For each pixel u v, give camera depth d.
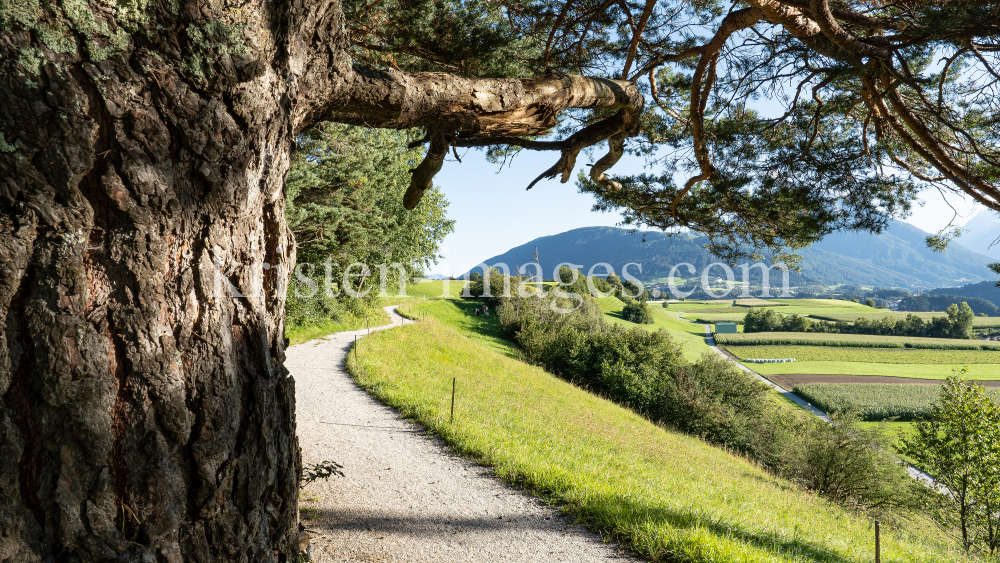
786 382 67.75
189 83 1.84
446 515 5.96
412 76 2.92
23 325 1.69
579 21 6.21
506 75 6.56
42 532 1.72
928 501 17.14
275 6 2.05
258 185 2.25
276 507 2.34
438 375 16.94
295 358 17.77
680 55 5.33
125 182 1.77
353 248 22.12
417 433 9.57
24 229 1.67
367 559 4.77
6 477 1.67
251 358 2.19
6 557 1.66
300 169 15.72
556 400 18.22
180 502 1.91
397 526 5.57
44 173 1.67
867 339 104.00
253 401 2.15
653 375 30.64
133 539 1.84
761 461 24.06
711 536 5.33
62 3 1.61
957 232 6.88
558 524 5.88
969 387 16.06
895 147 7.02
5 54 1.59
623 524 5.62
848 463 18.22
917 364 84.06
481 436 9.08
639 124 4.45
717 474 12.46
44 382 1.69
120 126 1.73
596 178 5.05
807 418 28.41
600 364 33.25
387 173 21.08
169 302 1.90
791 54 5.77
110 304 1.80
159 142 1.81
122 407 1.82
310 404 11.45
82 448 1.73
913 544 9.25
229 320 2.08
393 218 24.84
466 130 3.26
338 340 22.73
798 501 11.34
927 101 5.37
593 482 6.94
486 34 6.02
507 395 16.09
